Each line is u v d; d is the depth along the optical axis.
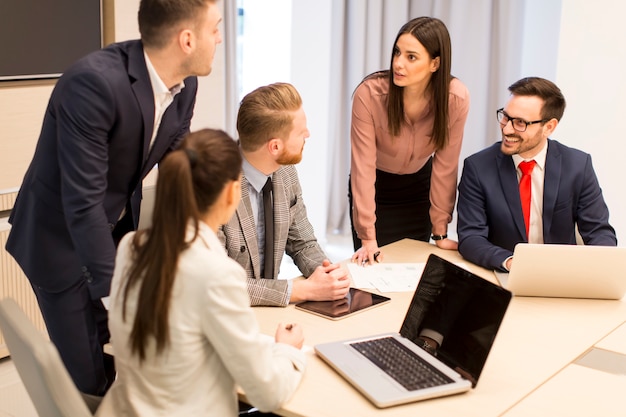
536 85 2.58
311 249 2.52
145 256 1.49
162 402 1.55
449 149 2.92
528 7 4.73
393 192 3.30
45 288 2.11
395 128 2.89
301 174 5.15
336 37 5.00
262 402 1.60
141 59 1.92
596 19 3.95
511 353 1.96
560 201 2.68
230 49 4.43
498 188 2.72
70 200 1.87
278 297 2.19
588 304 2.32
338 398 1.68
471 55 4.85
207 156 1.50
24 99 3.23
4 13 3.09
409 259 2.68
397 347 1.90
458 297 1.86
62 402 1.49
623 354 1.98
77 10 3.36
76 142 1.84
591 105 4.05
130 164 2.02
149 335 1.50
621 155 4.02
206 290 1.49
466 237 2.68
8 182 3.24
